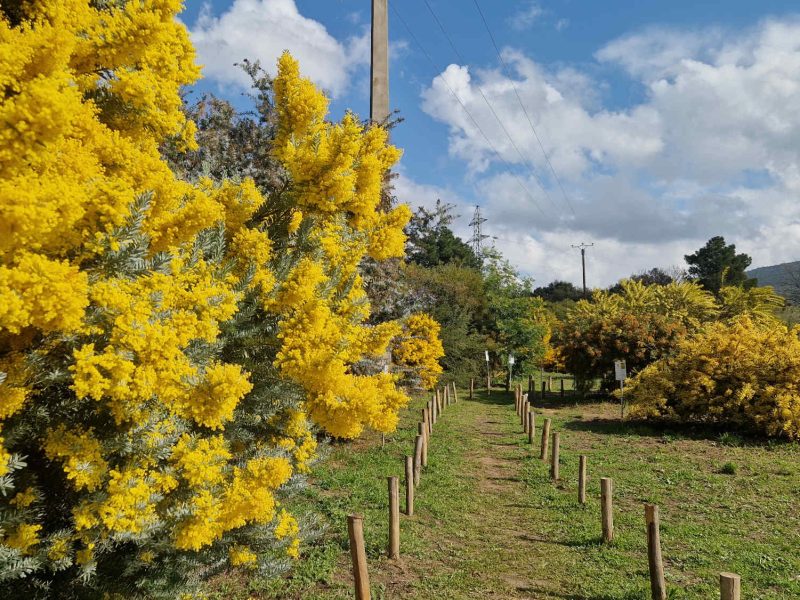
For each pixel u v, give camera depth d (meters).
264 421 3.79
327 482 8.27
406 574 5.43
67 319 1.87
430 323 20.89
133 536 2.55
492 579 5.40
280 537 3.81
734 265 48.16
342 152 3.37
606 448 11.59
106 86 2.54
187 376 2.41
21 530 2.36
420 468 9.41
